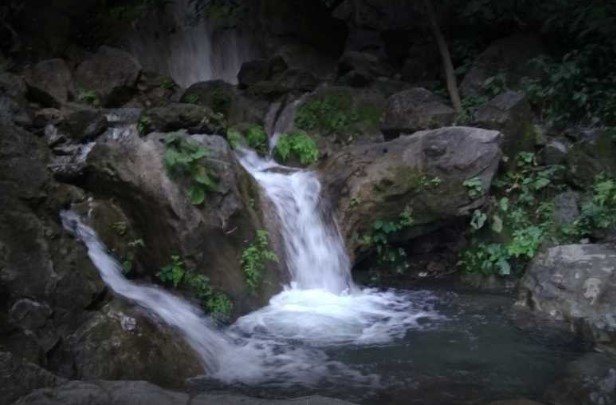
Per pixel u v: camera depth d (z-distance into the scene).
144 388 4.83
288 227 9.22
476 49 14.07
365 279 10.01
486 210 9.97
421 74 14.52
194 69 16.08
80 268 6.33
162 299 7.32
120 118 9.61
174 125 8.36
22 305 5.64
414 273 10.27
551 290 8.16
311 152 11.09
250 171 10.05
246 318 7.90
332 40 16.66
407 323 7.91
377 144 10.50
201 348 6.70
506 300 8.79
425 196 9.73
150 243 7.86
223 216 8.05
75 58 13.43
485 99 12.35
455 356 6.80
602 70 11.70
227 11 16.16
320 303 8.58
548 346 7.06
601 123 10.96
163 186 7.73
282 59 14.48
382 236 9.94
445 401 5.68
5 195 6.18
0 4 13.01
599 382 5.94
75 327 5.99
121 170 7.88
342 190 10.02
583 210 9.30
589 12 11.61
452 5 14.65
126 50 14.73
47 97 9.79
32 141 7.64
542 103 11.75
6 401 4.59
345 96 12.33
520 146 10.47
